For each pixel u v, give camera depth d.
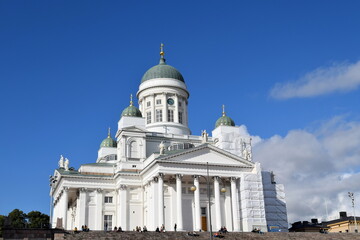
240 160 106.25
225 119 124.00
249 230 101.44
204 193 104.94
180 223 97.00
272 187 117.31
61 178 110.19
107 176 111.38
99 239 74.62
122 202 106.69
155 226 96.06
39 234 73.31
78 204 109.81
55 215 127.06
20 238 72.12
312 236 88.12
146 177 106.06
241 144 120.50
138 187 109.38
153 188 98.56
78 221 107.31
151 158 104.00
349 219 139.88
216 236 83.12
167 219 100.38
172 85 130.50
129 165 109.69
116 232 79.75
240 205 105.25
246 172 106.31
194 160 101.94
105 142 137.12
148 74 133.75
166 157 99.31
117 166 112.56
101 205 109.12
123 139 112.06
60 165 125.69
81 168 111.62
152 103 129.38
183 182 104.94
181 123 130.50
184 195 103.81
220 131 120.81
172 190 102.38
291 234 89.31
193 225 101.75
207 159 103.19
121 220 105.31
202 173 101.75
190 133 130.38
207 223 103.19
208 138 123.81
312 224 138.12
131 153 112.06
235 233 86.81
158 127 125.50
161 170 98.81
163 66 135.12
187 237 81.12
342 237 87.81
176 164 100.25
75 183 109.25
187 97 135.75
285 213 116.19
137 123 115.44
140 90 132.62
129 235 78.38
